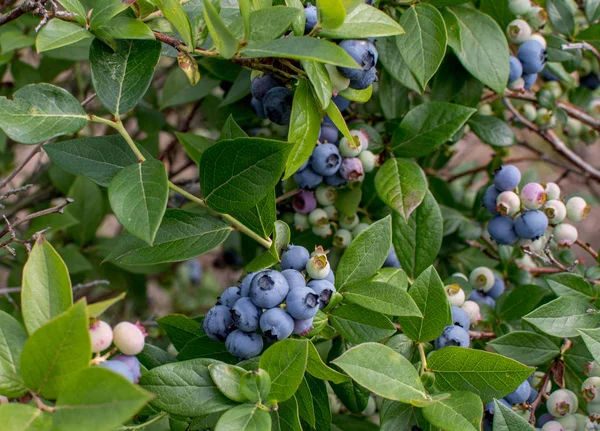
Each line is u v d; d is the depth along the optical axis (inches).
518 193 25.7
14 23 30.1
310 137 21.8
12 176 25.6
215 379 20.1
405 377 20.9
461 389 21.8
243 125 30.2
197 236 22.0
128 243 22.0
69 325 18.2
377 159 26.1
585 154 50.2
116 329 19.5
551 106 29.6
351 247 22.6
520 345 24.0
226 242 43.1
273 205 22.0
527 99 30.5
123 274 33.0
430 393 21.8
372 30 21.0
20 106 20.6
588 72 32.4
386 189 24.7
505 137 28.4
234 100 27.3
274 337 20.5
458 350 21.8
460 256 29.6
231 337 21.0
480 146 52.8
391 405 21.9
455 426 20.4
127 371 19.2
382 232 22.7
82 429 17.7
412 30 24.1
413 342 22.9
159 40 21.8
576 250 54.0
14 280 31.2
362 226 27.1
